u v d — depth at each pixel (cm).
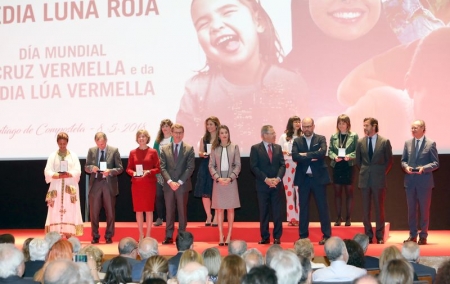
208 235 823
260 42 924
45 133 978
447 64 875
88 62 968
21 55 988
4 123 990
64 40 977
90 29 969
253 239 816
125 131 955
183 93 945
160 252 718
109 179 821
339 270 417
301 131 848
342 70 902
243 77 929
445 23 877
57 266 313
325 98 905
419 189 764
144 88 952
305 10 913
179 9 948
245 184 956
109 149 828
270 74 920
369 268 478
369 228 772
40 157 979
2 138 990
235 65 930
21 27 990
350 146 820
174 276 443
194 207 972
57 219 813
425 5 881
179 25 948
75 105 970
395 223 925
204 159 841
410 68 884
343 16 902
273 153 768
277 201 770
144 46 954
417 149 773
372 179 768
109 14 964
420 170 748
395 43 890
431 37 880
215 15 937
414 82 883
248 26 927
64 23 978
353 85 899
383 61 892
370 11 896
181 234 540
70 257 445
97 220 823
